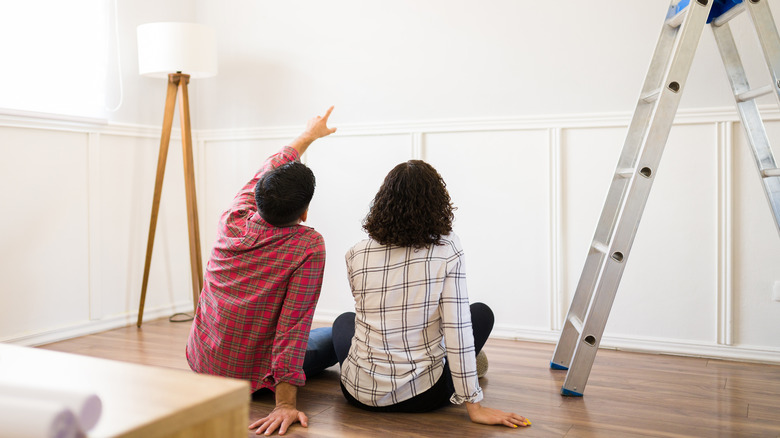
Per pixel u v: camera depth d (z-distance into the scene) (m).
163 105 3.61
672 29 2.29
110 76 3.29
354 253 1.93
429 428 1.84
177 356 2.69
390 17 3.22
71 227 3.07
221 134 3.66
